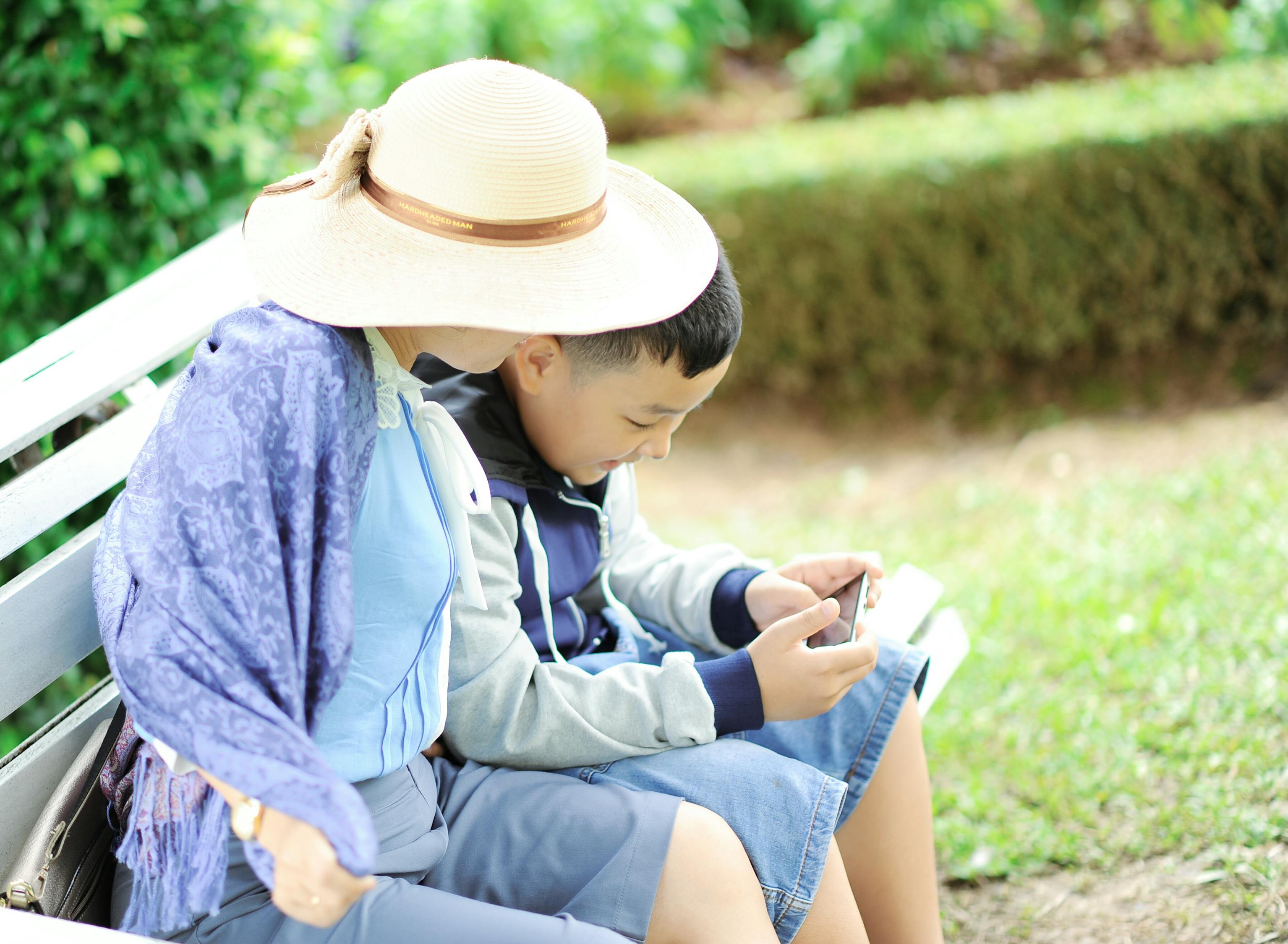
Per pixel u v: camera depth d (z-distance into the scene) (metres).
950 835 2.21
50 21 2.38
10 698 1.38
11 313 2.52
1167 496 3.53
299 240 1.24
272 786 0.95
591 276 1.22
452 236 1.20
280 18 2.83
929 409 4.94
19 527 1.41
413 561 1.21
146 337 1.58
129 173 2.45
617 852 1.29
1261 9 5.80
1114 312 4.82
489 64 1.23
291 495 1.07
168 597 1.03
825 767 1.62
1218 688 2.45
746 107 6.85
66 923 1.03
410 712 1.28
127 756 1.27
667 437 1.55
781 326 4.94
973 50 6.77
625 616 1.76
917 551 3.57
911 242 4.77
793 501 4.46
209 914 1.17
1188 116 4.68
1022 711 2.56
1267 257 4.74
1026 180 4.68
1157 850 2.08
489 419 1.52
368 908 1.18
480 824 1.36
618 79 6.63
